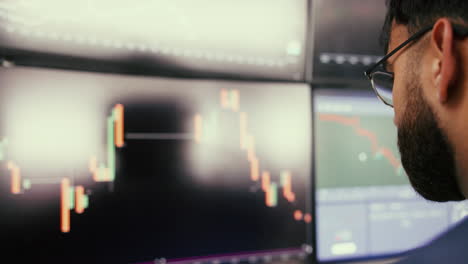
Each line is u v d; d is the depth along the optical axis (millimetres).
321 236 1116
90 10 936
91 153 946
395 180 1181
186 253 1014
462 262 378
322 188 1119
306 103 1108
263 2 1062
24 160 895
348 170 1143
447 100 397
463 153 399
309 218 1104
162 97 998
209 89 1034
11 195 887
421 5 428
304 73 1112
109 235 959
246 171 1059
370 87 1160
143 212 984
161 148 997
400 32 464
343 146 1142
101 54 953
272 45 1080
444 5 401
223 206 1042
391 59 480
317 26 1099
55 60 917
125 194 972
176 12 1002
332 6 1101
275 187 1079
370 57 1158
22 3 882
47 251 914
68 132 928
